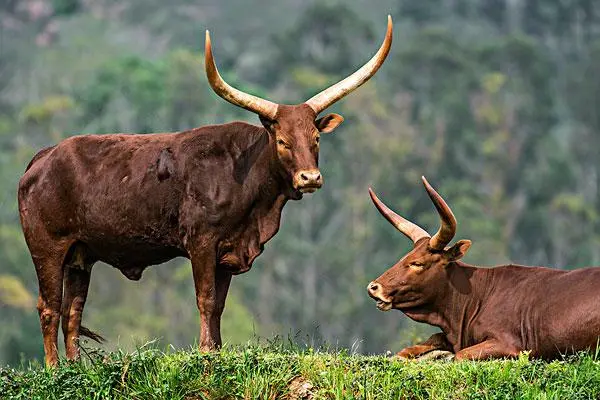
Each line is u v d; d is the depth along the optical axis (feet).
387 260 578.25
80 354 132.98
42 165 138.10
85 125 648.79
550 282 138.10
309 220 589.73
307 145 129.49
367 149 637.30
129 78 648.79
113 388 121.60
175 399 119.14
